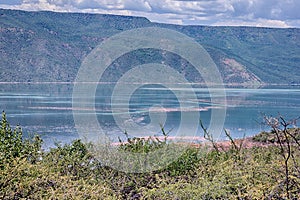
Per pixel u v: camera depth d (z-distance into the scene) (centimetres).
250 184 969
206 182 995
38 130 5347
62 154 1244
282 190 919
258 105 10069
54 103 9712
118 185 1146
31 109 8388
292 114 7956
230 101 10719
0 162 1097
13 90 14750
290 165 983
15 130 1296
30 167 1040
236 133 4953
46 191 984
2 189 953
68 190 973
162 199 992
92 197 977
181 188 1022
